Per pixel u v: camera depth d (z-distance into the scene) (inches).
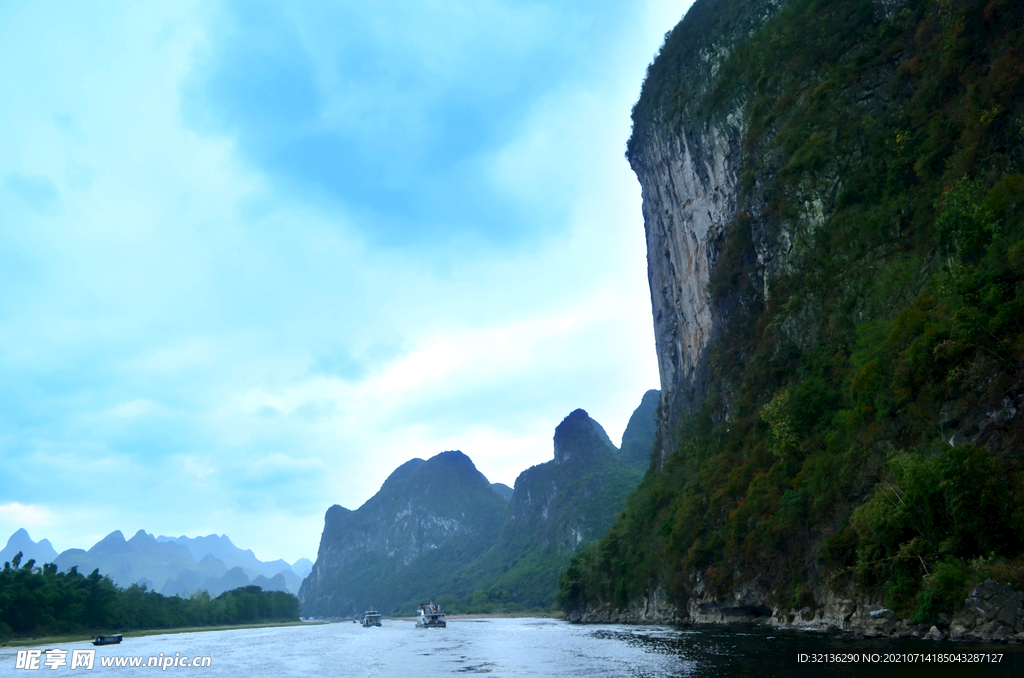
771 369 2679.6
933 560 1273.4
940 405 1459.2
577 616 5108.3
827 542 1717.5
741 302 3587.6
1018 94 1685.5
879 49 2758.4
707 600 2667.3
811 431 2165.4
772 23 3777.1
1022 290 1272.1
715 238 3971.5
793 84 3201.3
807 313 2554.1
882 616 1373.0
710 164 4121.6
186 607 6717.5
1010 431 1234.6
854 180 2470.5
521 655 1927.9
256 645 3198.8
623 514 4884.4
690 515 2965.1
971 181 1688.0
